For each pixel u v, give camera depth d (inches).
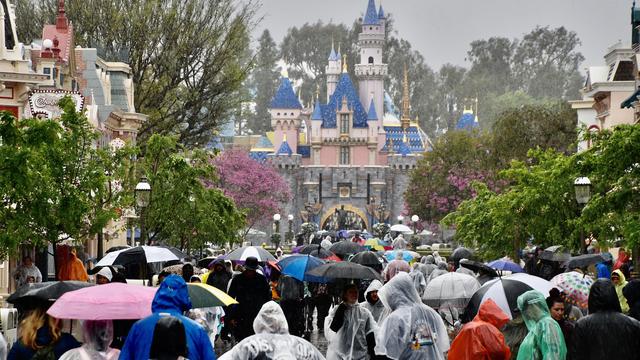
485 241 2687.0
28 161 1347.2
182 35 3400.6
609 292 665.0
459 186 5777.6
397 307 787.4
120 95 3088.1
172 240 2341.3
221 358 640.4
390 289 789.2
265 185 7140.8
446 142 6018.7
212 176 2335.1
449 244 6314.0
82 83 2657.5
